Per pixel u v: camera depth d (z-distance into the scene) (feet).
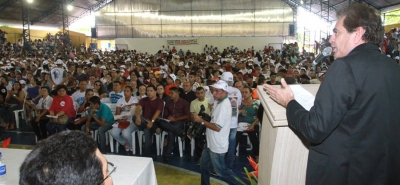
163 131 16.11
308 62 33.17
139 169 5.82
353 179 3.33
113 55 57.31
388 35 36.45
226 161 14.10
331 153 3.40
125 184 5.13
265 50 62.90
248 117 15.57
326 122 3.17
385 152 3.28
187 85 18.58
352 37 3.60
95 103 15.94
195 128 11.35
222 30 75.00
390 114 3.27
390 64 3.43
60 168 2.24
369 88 3.23
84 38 89.71
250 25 73.87
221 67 35.83
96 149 2.66
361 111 3.26
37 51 61.62
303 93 4.26
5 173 5.38
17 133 20.75
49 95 18.95
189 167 14.37
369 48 3.51
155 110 15.39
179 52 68.08
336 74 3.28
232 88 16.70
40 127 18.24
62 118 16.83
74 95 20.40
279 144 3.91
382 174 3.30
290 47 56.59
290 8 72.13
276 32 73.05
